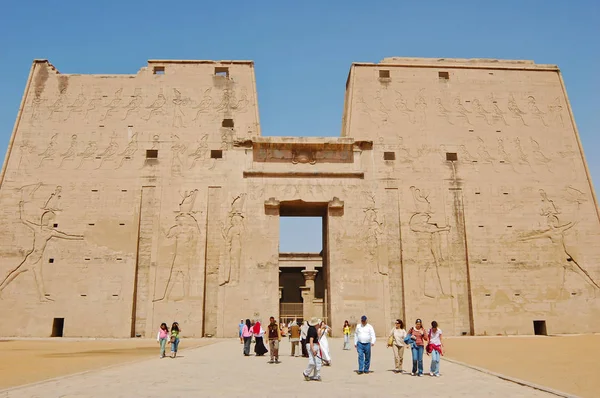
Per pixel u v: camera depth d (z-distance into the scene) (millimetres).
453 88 41812
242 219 37656
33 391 11570
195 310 35906
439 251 37875
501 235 38500
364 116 40625
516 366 17266
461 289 37375
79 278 36156
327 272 38250
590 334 36375
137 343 29953
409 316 36406
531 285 37688
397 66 42094
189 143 39344
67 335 35094
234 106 40531
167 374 15031
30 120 39219
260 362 19234
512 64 43250
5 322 35062
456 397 11328
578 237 38906
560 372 15523
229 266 36750
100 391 11641
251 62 41719
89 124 39406
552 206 39438
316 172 38719
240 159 39031
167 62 41406
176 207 37844
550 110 41844
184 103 40375
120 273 36344
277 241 37406
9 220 36781
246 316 35938
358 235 37750
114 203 37719
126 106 40031
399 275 37312
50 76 40469
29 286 35750
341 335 35812
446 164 39719
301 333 22094
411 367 17812
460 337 35031
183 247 37000
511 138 40812
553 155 40656
